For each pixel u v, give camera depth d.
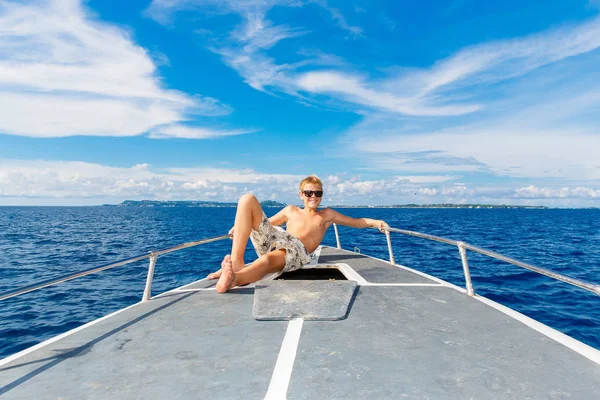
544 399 1.57
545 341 2.19
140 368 1.88
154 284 9.32
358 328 2.40
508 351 2.05
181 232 27.91
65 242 20.19
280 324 2.49
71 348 2.13
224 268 3.18
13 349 5.50
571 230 29.27
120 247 17.88
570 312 6.67
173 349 2.11
